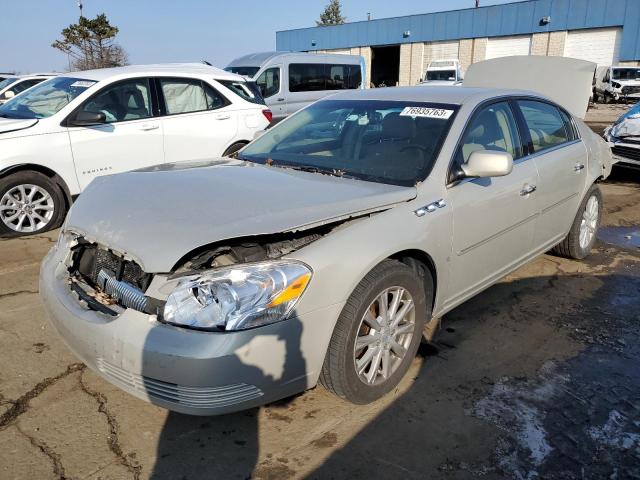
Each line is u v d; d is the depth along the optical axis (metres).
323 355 2.45
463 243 3.18
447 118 3.36
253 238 2.36
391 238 2.65
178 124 6.62
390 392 2.90
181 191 2.74
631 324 3.75
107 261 2.56
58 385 2.93
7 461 2.37
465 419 2.71
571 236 4.73
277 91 12.31
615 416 2.75
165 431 2.60
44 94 6.38
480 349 3.38
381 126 3.51
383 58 39.31
